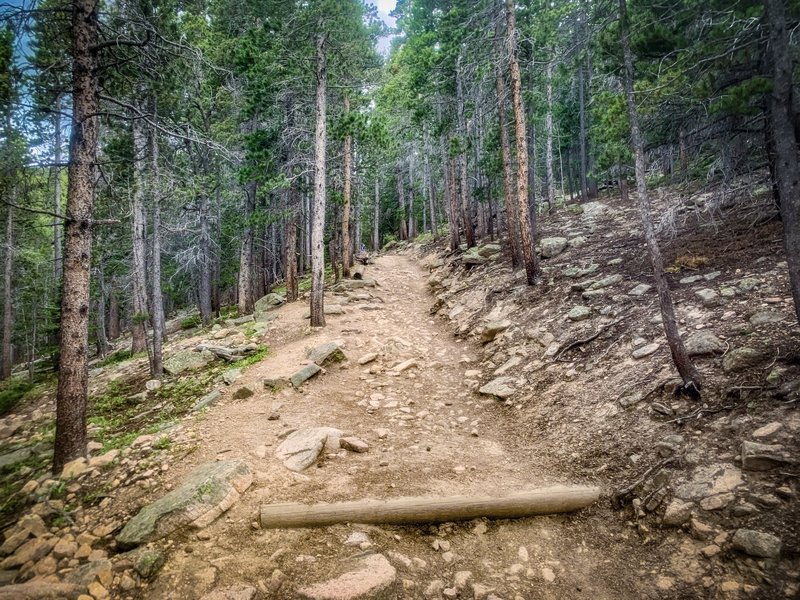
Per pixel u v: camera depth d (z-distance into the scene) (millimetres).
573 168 36375
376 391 9828
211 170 18984
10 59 7500
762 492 4285
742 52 6629
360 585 4098
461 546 4957
